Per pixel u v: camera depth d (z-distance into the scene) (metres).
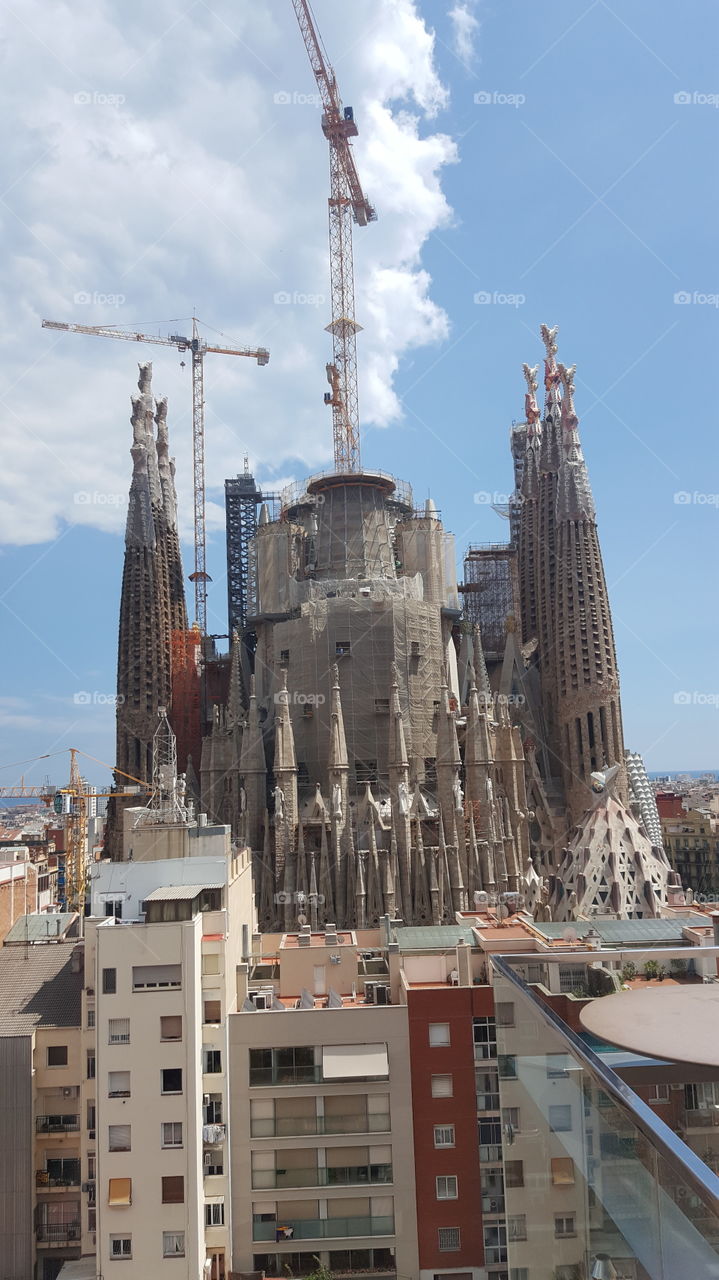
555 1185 16.77
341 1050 41.88
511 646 115.62
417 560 109.44
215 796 98.75
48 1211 42.16
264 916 84.81
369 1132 41.16
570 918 67.81
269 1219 40.56
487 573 135.50
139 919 46.50
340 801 85.62
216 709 108.19
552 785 109.50
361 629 96.00
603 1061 14.08
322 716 95.19
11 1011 45.25
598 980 20.67
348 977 50.44
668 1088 14.03
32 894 98.19
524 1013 20.12
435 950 47.25
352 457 129.25
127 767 120.75
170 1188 38.38
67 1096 43.19
